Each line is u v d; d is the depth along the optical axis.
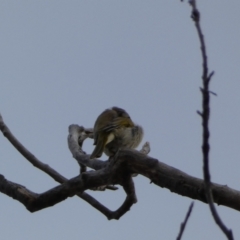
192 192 7.62
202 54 5.07
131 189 8.97
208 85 5.05
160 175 8.05
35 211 9.27
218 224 5.02
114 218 9.38
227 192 7.23
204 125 5.12
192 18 5.19
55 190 9.09
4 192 9.50
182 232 5.46
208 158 5.18
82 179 8.95
